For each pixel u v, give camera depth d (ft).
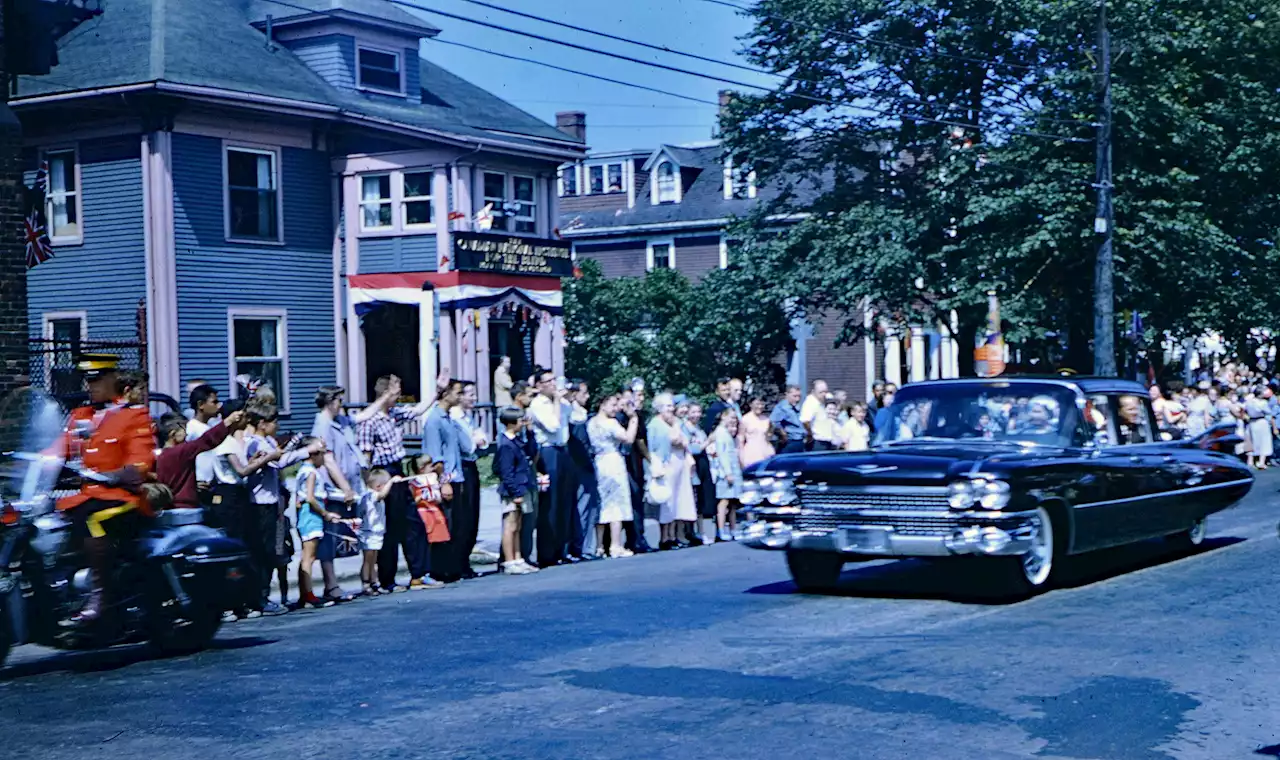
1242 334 125.39
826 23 111.65
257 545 39.24
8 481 29.99
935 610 35.68
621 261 172.24
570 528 52.13
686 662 28.94
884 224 106.63
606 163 174.70
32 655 32.99
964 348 114.01
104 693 27.32
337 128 97.86
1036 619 33.94
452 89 113.60
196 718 24.59
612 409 54.13
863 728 22.97
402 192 98.94
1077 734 22.52
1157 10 104.73
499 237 100.78
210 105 88.99
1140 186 102.53
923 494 36.70
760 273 115.85
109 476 30.32
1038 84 104.68
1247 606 35.42
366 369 101.76
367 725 23.66
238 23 100.12
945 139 108.47
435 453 45.91
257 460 38.81
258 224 94.12
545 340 106.32
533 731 22.99
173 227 88.28
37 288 92.94
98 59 89.45
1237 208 110.32
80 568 30.01
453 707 24.95
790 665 28.40
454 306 96.84
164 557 31.73
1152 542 50.57
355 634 34.40
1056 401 40.96
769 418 64.54
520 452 49.16
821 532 37.86
